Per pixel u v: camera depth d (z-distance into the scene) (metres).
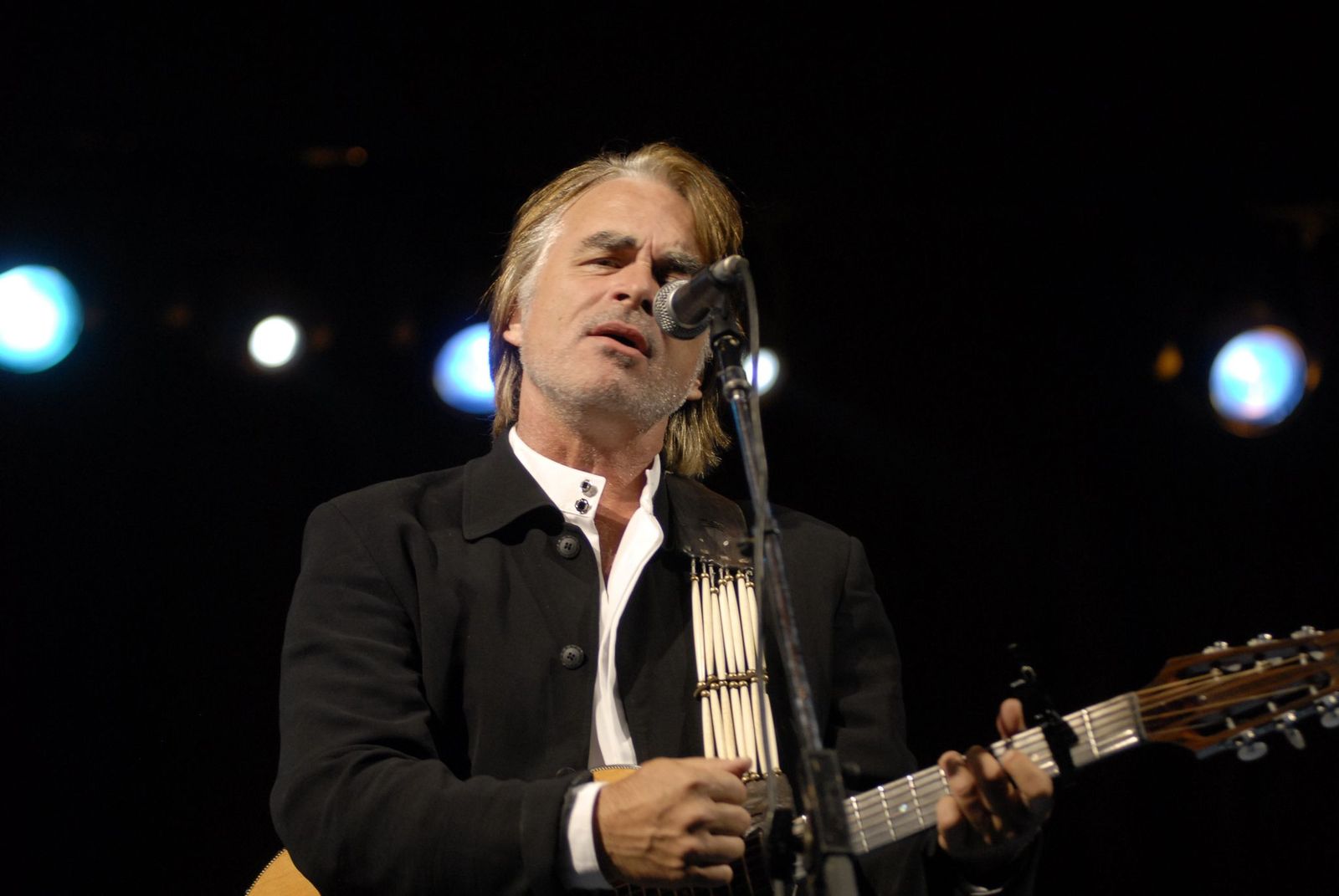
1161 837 11.21
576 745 4.62
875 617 5.32
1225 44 9.73
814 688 4.99
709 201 6.07
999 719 4.17
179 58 9.57
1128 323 11.71
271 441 11.02
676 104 10.19
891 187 11.07
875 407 11.86
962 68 10.00
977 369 11.89
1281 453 11.48
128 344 10.77
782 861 3.94
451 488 5.28
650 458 5.49
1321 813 10.95
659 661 4.98
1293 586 11.38
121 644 10.77
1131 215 11.34
